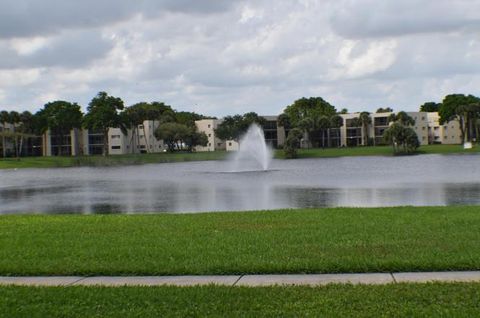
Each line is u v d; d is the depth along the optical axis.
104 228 19.23
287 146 139.88
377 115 199.62
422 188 42.31
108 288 11.18
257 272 12.30
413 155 132.88
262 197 37.41
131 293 10.70
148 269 12.58
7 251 15.22
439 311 9.07
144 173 80.88
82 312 9.63
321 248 14.34
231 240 15.92
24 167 125.06
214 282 11.56
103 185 56.62
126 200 38.25
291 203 32.78
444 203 30.61
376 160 109.50
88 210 31.94
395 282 11.14
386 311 9.19
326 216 20.78
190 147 192.88
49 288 11.30
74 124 183.38
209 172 77.56
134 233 17.81
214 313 9.37
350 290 10.52
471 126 174.12
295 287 10.86
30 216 24.62
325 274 12.05
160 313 9.45
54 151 197.38
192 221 20.42
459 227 17.03
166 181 60.16
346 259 12.88
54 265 13.26
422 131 199.38
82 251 14.87
